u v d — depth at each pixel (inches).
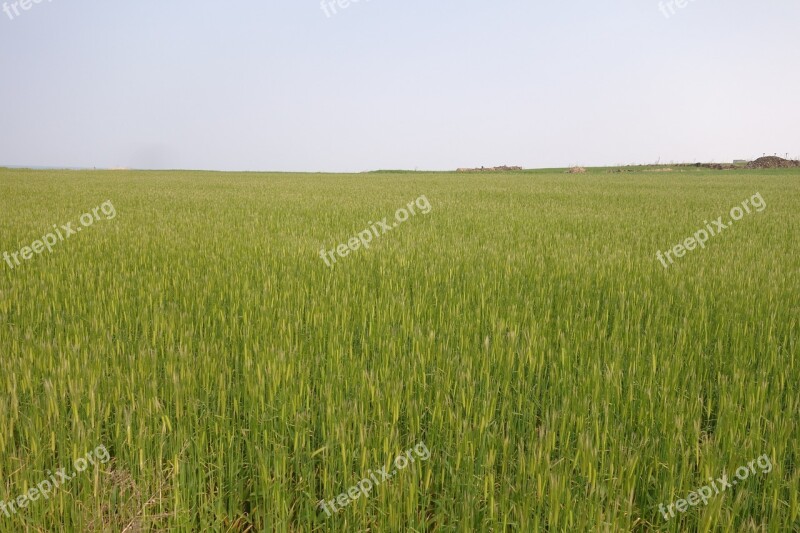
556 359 163.5
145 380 138.9
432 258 303.6
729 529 94.3
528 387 143.4
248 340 167.8
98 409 128.4
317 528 106.0
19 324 193.9
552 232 418.0
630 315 199.8
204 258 299.7
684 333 172.6
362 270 267.3
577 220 498.9
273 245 345.7
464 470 109.2
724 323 191.0
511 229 433.1
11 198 718.5
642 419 126.6
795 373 154.0
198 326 189.0
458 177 1781.5
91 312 201.2
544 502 101.3
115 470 117.3
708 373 158.9
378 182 1343.5
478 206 645.9
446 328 182.2
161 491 110.0
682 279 248.7
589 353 159.3
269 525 103.7
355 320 193.6
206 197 770.8
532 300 216.4
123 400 131.0
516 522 96.8
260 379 135.6
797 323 189.5
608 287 243.4
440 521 103.7
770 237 403.5
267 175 2016.5
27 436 117.3
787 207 634.2
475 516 102.2
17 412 122.9
